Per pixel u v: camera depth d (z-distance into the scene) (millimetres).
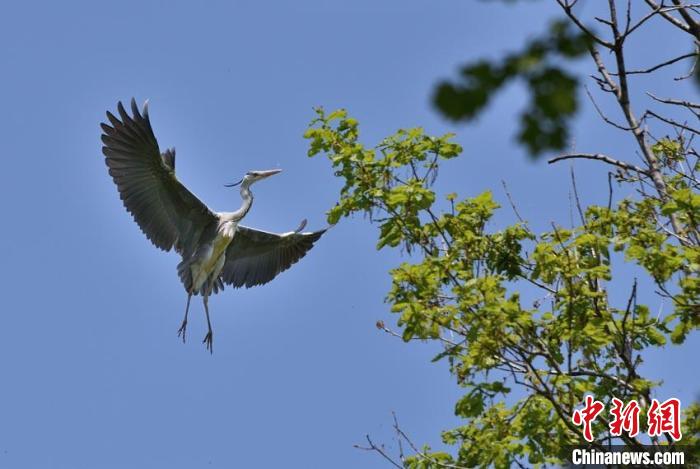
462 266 12477
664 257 11617
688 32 11078
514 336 11844
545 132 3354
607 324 12039
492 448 11609
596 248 12195
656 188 11852
